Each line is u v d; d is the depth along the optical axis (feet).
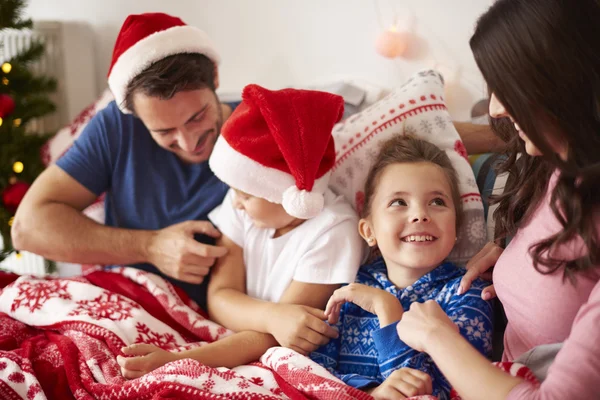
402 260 3.85
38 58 7.05
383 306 3.64
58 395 3.64
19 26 6.81
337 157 4.59
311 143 3.80
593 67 2.42
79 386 3.60
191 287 4.73
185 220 4.86
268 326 4.00
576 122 2.49
